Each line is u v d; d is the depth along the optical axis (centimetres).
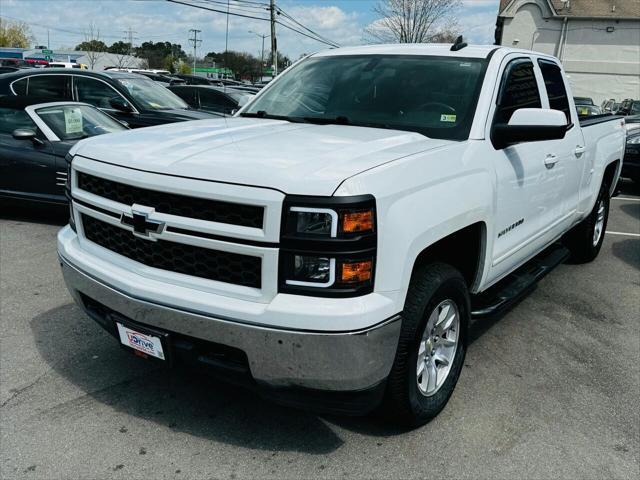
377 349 240
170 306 252
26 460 268
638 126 1103
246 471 266
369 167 246
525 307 488
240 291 241
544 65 434
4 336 391
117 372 349
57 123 693
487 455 284
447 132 326
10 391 325
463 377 361
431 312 279
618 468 279
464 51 381
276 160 250
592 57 3622
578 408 330
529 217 386
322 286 230
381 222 236
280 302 232
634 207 959
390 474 268
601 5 3575
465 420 313
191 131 321
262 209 231
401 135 314
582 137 480
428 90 356
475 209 298
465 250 330
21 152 672
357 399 249
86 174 294
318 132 320
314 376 237
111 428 294
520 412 323
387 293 242
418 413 290
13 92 888
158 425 298
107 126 750
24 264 545
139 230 261
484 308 353
